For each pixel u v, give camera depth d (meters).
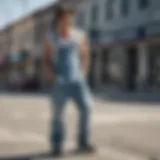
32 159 6.38
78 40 6.73
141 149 7.45
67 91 6.60
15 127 10.44
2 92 33.31
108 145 7.81
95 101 20.09
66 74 6.60
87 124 6.80
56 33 6.67
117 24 32.53
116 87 32.47
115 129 10.00
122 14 32.00
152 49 28.80
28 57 52.31
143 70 29.48
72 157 6.50
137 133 9.35
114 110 15.18
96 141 8.26
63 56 6.61
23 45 56.47
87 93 6.76
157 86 28.00
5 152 6.96
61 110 6.65
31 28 52.84
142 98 22.52
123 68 31.66
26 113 14.38
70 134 9.05
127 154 6.94
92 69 36.16
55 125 6.65
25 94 28.81
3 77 62.44
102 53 34.97
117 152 7.06
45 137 8.67
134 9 30.50
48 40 6.65
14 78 37.88
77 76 6.65
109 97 23.70
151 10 28.56
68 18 6.68
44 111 15.18
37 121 11.84
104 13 34.31
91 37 35.44
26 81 35.91
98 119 12.20
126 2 31.62
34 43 51.47
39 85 36.56
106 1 34.12
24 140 8.23
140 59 29.92
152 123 11.16
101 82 34.84
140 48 29.98
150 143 8.06
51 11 45.50
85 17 37.25
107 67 34.19
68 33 6.69
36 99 22.52
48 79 6.71
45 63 6.66
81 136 6.84
